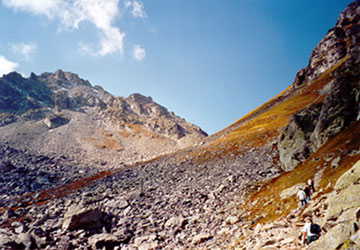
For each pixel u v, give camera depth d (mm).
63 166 107062
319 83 118688
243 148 75688
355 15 157250
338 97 36438
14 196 57469
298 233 14305
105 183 64938
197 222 29422
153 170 74312
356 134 27609
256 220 23750
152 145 196500
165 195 44406
